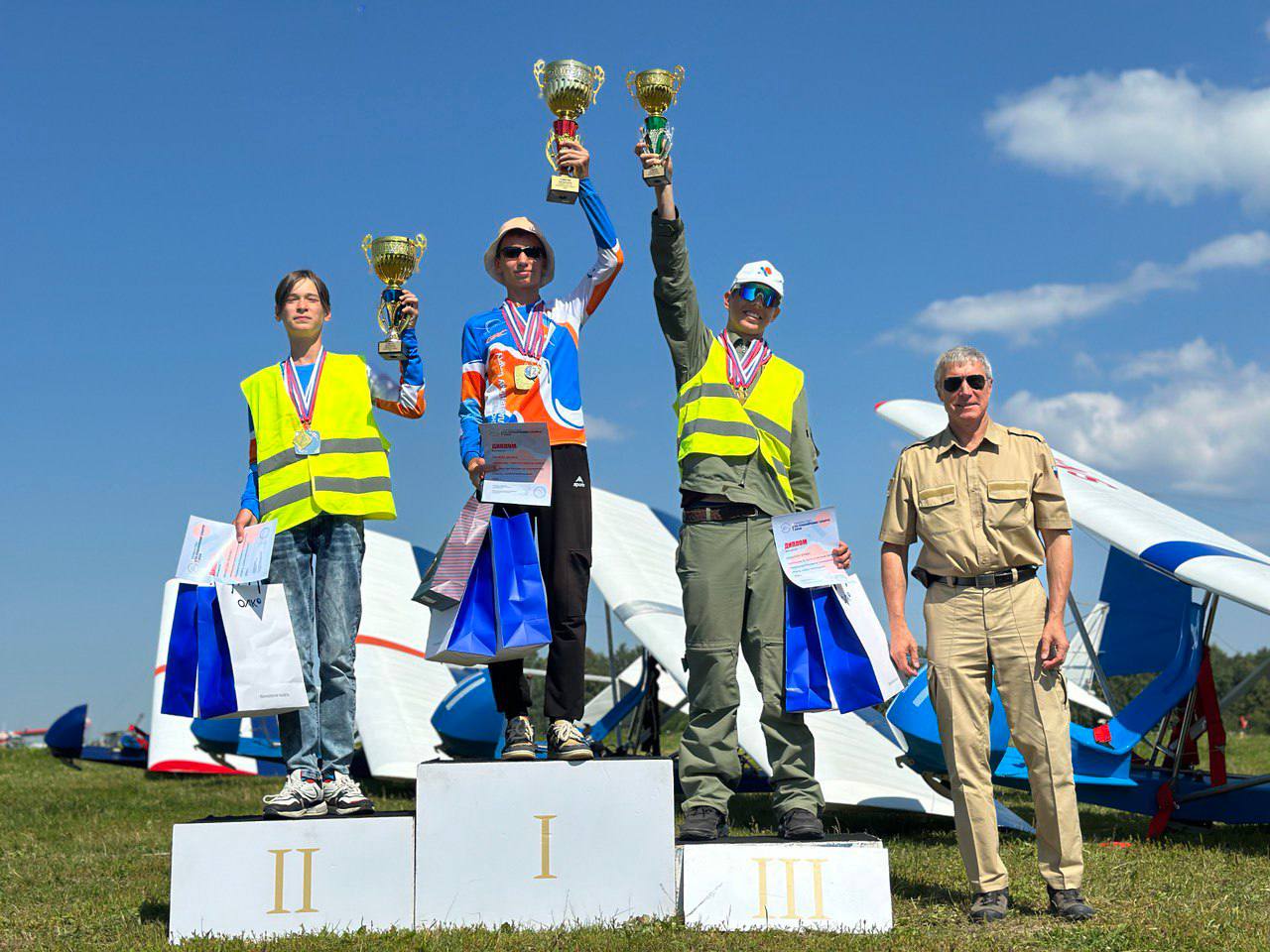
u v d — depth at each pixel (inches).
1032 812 355.3
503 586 171.5
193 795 428.5
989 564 177.3
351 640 177.8
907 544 187.8
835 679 179.2
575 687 175.2
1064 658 174.2
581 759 169.3
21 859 265.6
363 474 179.2
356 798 172.4
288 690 168.4
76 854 273.6
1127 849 264.2
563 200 178.1
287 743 175.3
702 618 181.9
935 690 180.5
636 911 166.6
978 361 179.6
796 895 166.1
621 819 167.9
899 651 179.3
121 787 458.3
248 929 164.1
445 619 173.8
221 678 171.9
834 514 182.1
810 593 182.9
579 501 177.8
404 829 167.2
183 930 163.8
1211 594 291.9
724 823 184.5
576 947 150.3
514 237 181.3
